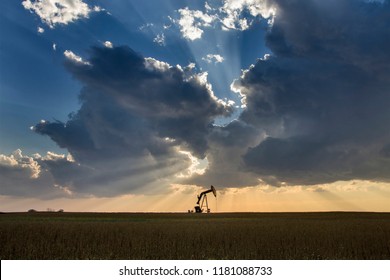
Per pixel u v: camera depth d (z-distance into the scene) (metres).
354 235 27.31
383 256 23.00
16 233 28.48
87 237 27.58
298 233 28.72
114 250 24.64
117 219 61.50
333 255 23.38
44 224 34.44
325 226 34.38
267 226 34.38
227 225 35.81
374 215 86.50
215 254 23.83
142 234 28.67
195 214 91.81
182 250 24.53
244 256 23.30
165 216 81.81
